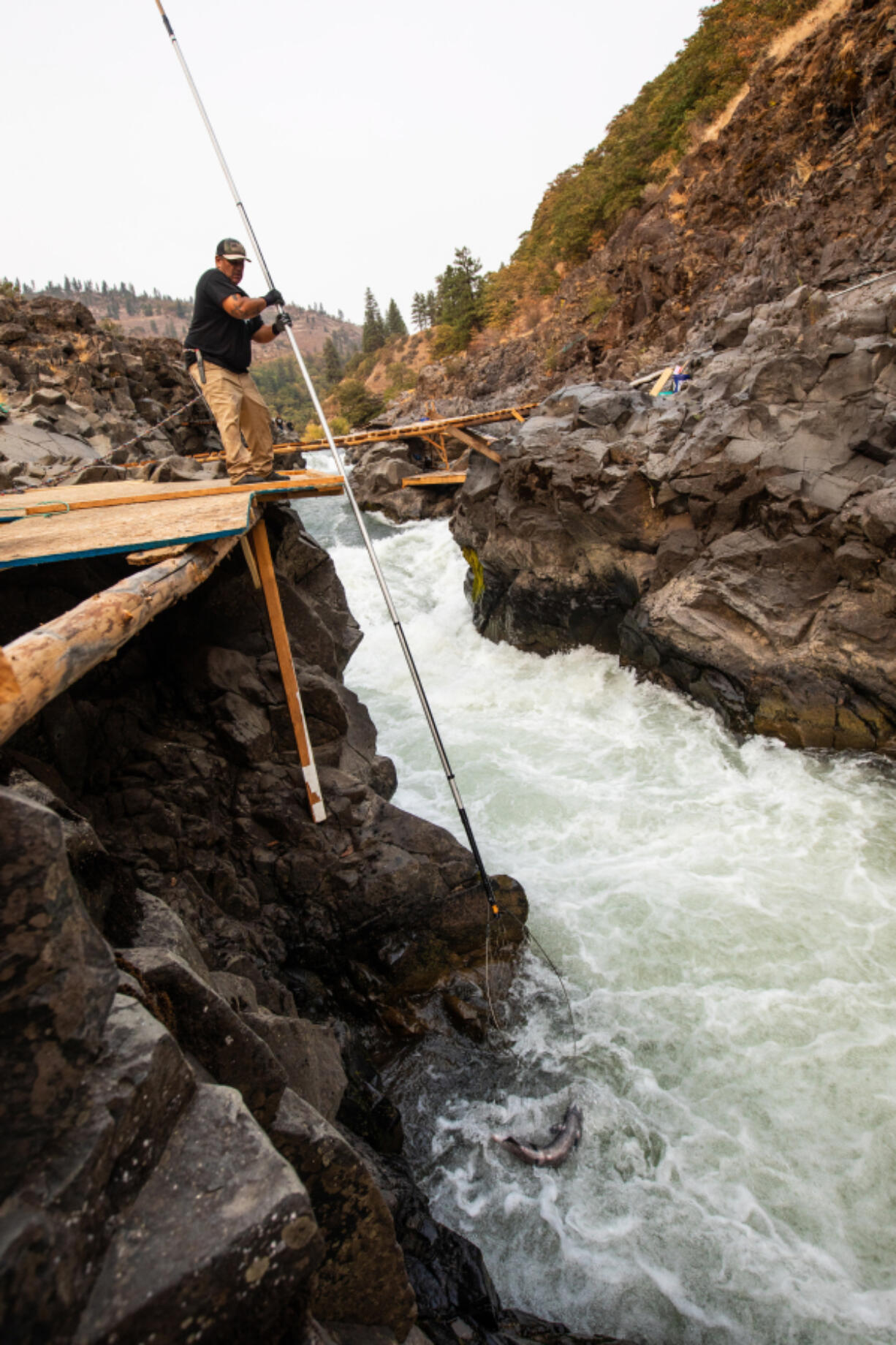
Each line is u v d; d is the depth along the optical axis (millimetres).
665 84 39500
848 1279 3395
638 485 9312
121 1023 1544
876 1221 3605
